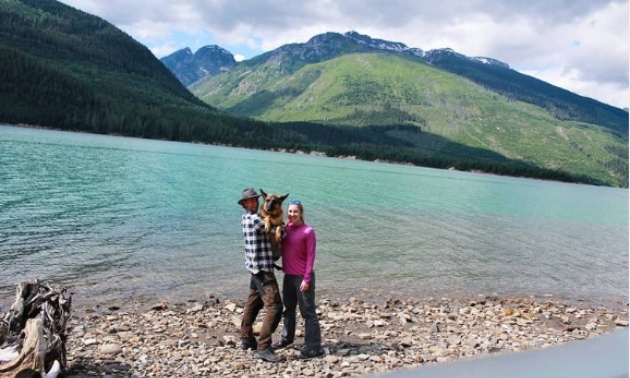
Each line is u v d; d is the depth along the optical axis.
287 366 9.23
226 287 15.15
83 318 11.51
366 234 28.22
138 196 36.28
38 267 15.87
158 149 123.75
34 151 71.25
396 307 14.45
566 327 13.23
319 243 24.19
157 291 14.30
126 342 10.02
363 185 73.88
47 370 7.85
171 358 9.28
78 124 187.50
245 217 9.80
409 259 22.19
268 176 73.19
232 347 10.12
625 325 14.13
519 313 14.55
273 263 9.81
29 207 27.55
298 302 10.03
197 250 19.98
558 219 52.28
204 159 102.50
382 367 9.38
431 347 10.77
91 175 48.47
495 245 28.88
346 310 13.65
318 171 102.56
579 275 22.50
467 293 17.16
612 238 39.47
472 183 123.00
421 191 74.00
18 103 180.00
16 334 8.12
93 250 18.75
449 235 31.03
